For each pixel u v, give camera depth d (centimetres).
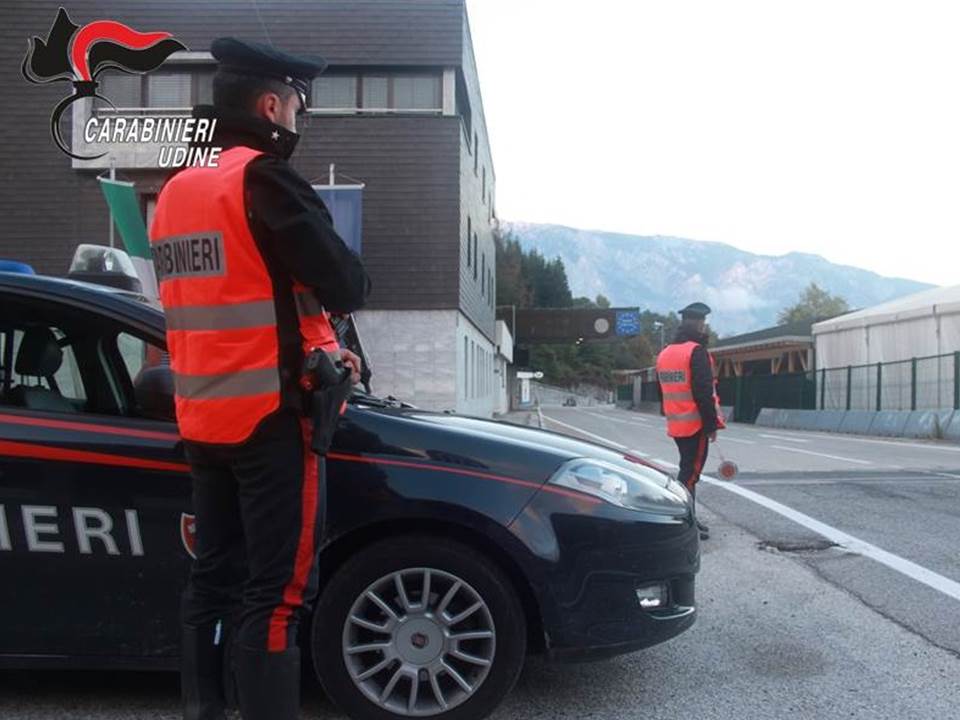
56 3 1933
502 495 349
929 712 383
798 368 4738
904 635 488
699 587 591
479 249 2825
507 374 6034
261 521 252
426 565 346
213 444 251
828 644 473
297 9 1984
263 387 245
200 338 248
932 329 3045
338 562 352
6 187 1914
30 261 1911
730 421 4538
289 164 262
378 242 1983
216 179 247
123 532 340
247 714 252
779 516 870
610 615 356
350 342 560
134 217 1484
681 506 395
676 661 445
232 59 263
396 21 1991
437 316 1980
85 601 343
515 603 349
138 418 352
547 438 407
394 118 1981
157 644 343
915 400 2872
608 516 359
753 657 451
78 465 341
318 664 344
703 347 755
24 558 341
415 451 352
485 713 346
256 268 246
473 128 2495
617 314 6144
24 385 362
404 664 345
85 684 398
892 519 852
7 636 343
